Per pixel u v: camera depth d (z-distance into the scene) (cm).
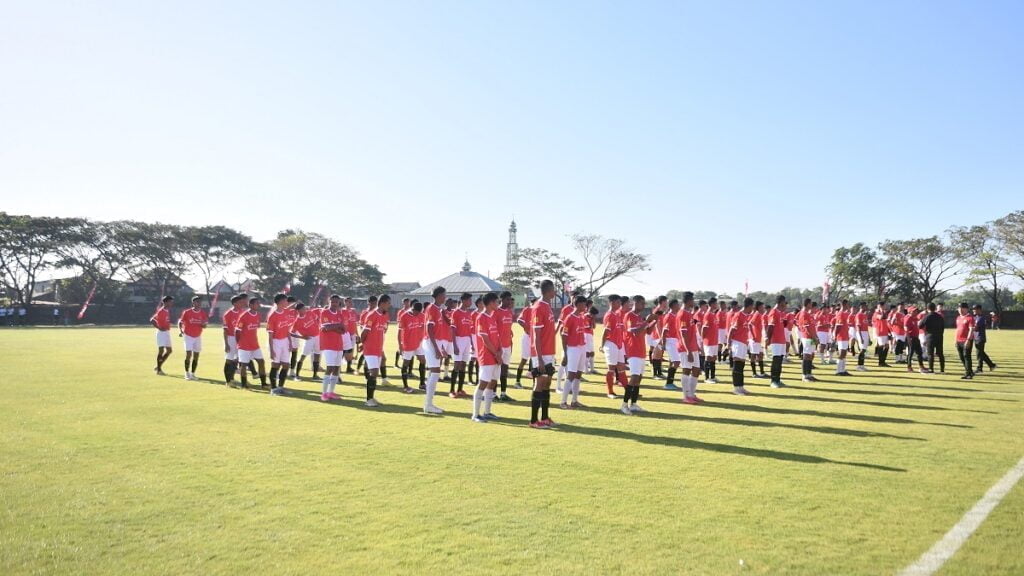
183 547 445
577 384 1178
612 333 1317
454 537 468
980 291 6844
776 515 517
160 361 1667
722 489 593
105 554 432
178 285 7238
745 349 1336
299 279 7956
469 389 1450
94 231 6297
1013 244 5591
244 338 1395
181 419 976
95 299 6575
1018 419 987
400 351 1634
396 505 543
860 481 618
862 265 6631
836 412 1070
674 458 721
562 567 412
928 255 6444
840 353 1736
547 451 759
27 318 6094
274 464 687
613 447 783
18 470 653
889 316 2192
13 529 479
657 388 1488
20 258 6028
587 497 568
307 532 477
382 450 761
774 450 762
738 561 422
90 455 723
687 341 1207
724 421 983
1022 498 562
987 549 443
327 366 1226
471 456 731
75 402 1141
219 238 7012
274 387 1309
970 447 775
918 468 670
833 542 457
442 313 1396
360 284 8419
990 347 2870
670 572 404
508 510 531
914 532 477
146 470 656
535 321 941
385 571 405
